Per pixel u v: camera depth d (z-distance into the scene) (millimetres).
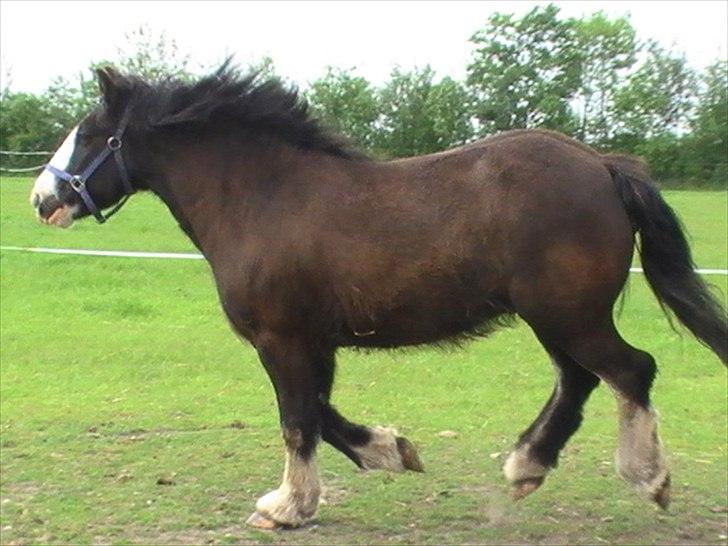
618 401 4484
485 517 4930
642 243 4582
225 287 4746
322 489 5262
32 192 5141
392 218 4496
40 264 13914
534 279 4359
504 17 48781
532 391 7805
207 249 4867
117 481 5469
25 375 8141
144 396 7520
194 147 4879
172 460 5883
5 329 9961
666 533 4715
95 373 8242
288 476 4746
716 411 7199
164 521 4840
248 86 4828
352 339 4719
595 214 4352
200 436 6434
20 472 5617
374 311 4547
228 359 8789
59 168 5051
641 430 4461
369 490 5355
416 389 7852
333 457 5957
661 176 46688
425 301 4504
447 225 4438
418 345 4734
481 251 4422
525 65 48281
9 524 4789
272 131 4797
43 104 41781
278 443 6270
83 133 5070
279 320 4629
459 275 4449
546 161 4422
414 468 5062
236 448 6148
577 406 4855
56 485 5398
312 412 4723
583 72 49312
